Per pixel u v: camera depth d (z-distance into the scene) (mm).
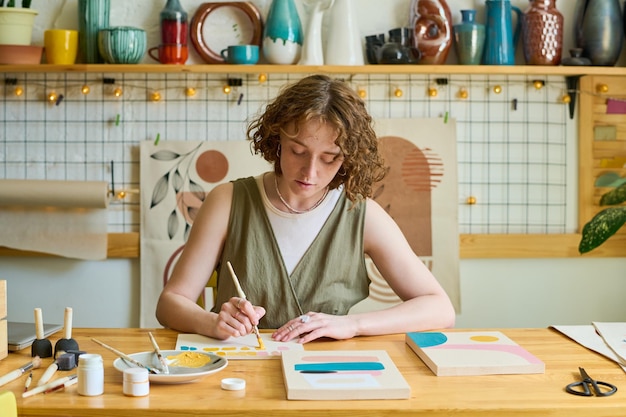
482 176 3428
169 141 3348
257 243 2072
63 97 3359
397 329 1940
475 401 1401
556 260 3451
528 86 3418
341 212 2092
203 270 2078
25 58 3174
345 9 3262
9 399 1229
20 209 3332
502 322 3451
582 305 3465
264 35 3262
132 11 3348
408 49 3225
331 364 1563
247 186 2113
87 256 3324
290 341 1820
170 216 3350
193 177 3354
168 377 1464
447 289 3371
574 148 3445
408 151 3371
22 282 3385
